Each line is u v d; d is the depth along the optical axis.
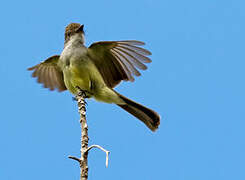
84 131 6.49
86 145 6.41
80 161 5.75
